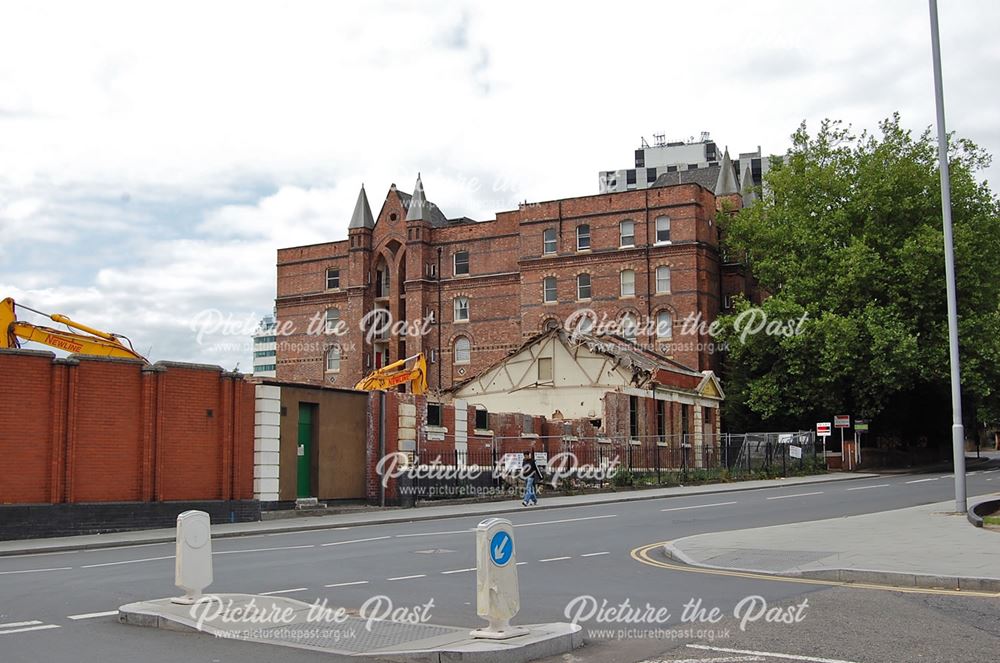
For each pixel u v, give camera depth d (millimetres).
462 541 20234
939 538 17062
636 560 16125
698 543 17547
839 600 11453
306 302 73938
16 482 22031
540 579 13766
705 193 61688
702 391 54469
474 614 10984
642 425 46750
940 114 22953
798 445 51156
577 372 47969
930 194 53750
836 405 53000
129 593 12875
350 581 13859
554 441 40781
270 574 14727
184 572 10961
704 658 8539
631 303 61031
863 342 50906
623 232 62125
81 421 23406
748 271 63531
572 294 62969
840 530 19125
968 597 11570
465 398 50594
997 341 51281
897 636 9297
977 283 50844
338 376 71500
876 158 55000
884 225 54375
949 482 39094
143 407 24641
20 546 20141
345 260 72625
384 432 31922
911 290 51344
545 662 8508
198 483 25703
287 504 28141
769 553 15695
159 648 9109
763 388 54281
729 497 33719
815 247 54906
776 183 58188
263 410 27391
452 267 68625
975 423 68062
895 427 62531
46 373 22797
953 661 8258
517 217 66438
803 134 58312
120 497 23969
